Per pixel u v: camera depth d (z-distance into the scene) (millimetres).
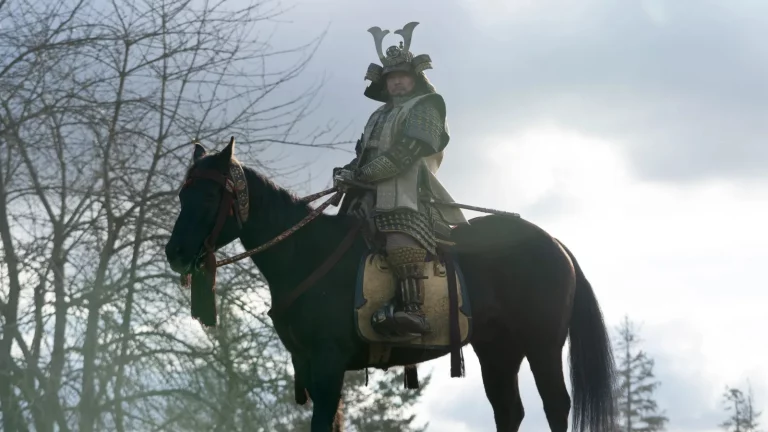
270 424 10836
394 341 7086
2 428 9891
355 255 7148
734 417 51312
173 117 10805
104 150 10320
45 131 10180
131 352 10078
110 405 9812
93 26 10742
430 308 7250
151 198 10562
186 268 6637
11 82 10383
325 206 7145
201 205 6703
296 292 6973
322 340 6953
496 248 7602
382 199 7145
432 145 7211
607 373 7797
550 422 7566
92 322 9844
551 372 7586
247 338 11000
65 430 9844
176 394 10328
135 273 10391
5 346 9852
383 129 7379
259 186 7016
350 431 25422
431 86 7664
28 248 10117
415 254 7039
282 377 11016
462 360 7281
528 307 7578
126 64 10891
